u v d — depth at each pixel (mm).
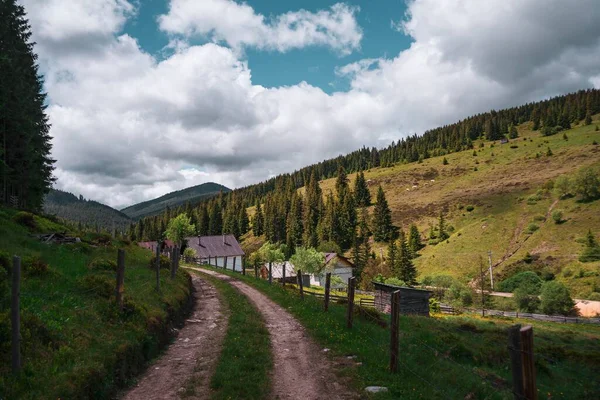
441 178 199500
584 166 146500
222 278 41969
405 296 46219
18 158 42312
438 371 12289
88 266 20172
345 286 78500
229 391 9891
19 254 16891
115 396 9586
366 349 13922
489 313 65312
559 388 13102
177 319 18859
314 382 10945
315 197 175500
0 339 8656
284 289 33719
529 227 108000
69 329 10922
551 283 68375
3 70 40031
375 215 146500
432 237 130375
